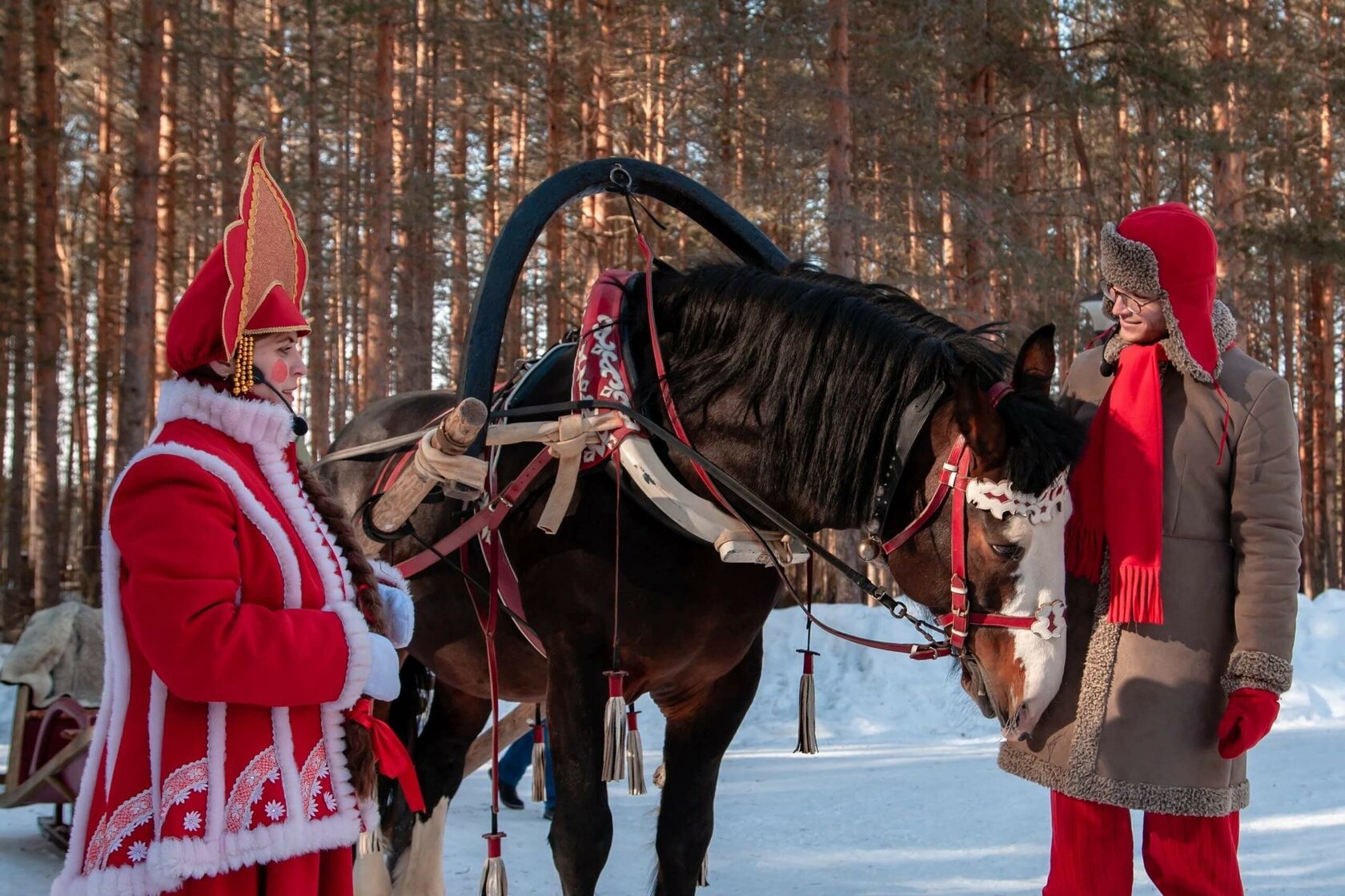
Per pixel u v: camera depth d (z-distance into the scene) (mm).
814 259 14344
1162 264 2707
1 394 17031
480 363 3191
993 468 2615
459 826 5797
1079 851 2818
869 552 2879
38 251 14172
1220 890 2777
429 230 17953
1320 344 22453
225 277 2043
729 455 3066
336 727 2049
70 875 1881
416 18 15484
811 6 13383
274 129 19125
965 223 15266
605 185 3562
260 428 2057
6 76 14148
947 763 7785
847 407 2885
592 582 3092
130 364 12773
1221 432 2730
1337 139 23625
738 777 7570
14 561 15641
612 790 7121
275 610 1951
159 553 1834
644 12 16234
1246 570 2680
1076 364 3072
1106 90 15523
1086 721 2756
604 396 3119
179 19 15102
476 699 4105
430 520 3500
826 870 4914
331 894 2092
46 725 4676
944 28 14016
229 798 1896
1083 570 2822
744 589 3156
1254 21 18375
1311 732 8180
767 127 14352
